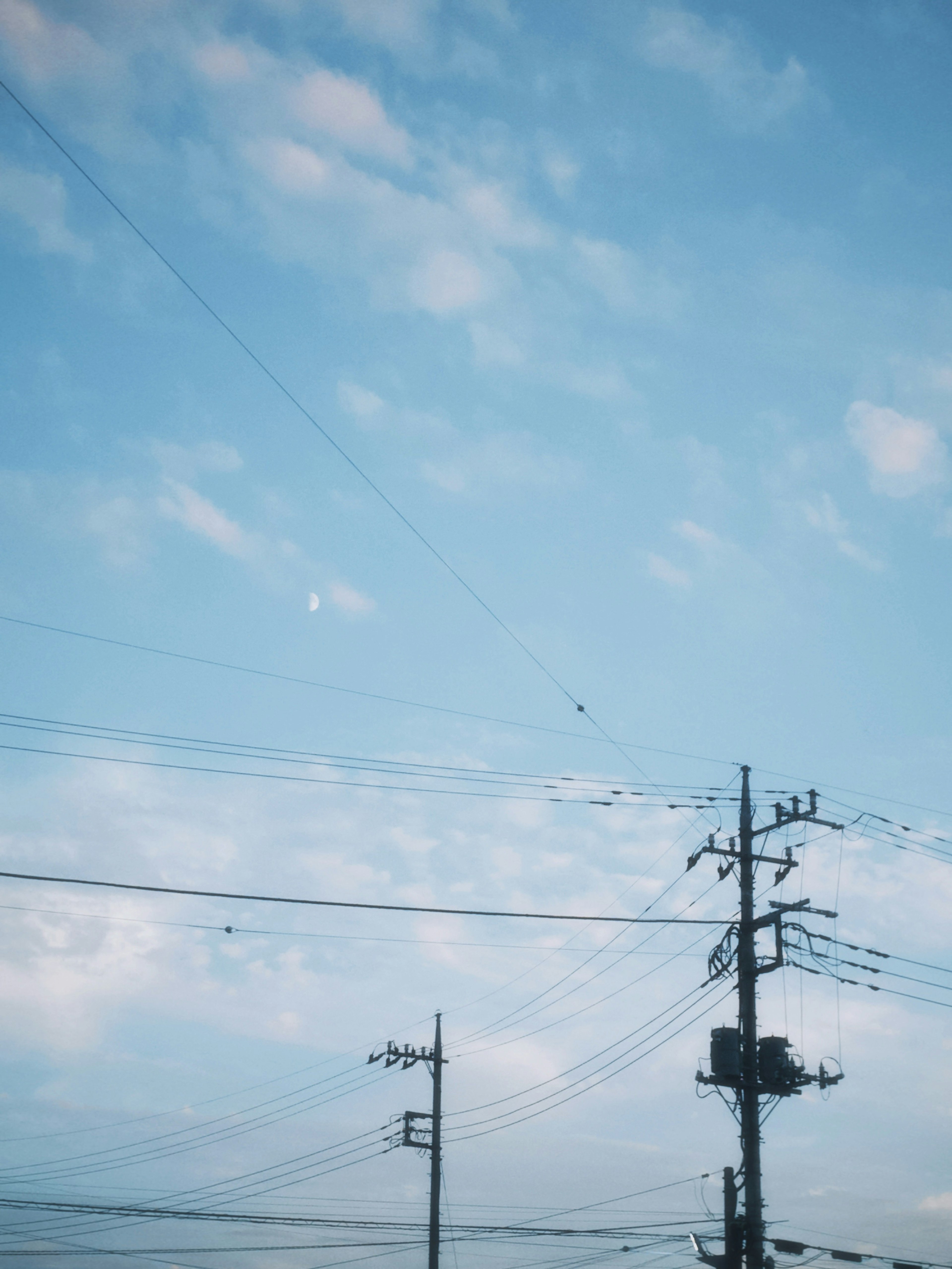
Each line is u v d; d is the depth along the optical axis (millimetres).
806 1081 27234
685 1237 29922
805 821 29094
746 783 29922
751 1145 27016
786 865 29156
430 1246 38781
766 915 28438
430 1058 42750
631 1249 34438
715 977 29094
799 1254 26281
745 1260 26172
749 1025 27859
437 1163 40500
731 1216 26594
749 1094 27391
